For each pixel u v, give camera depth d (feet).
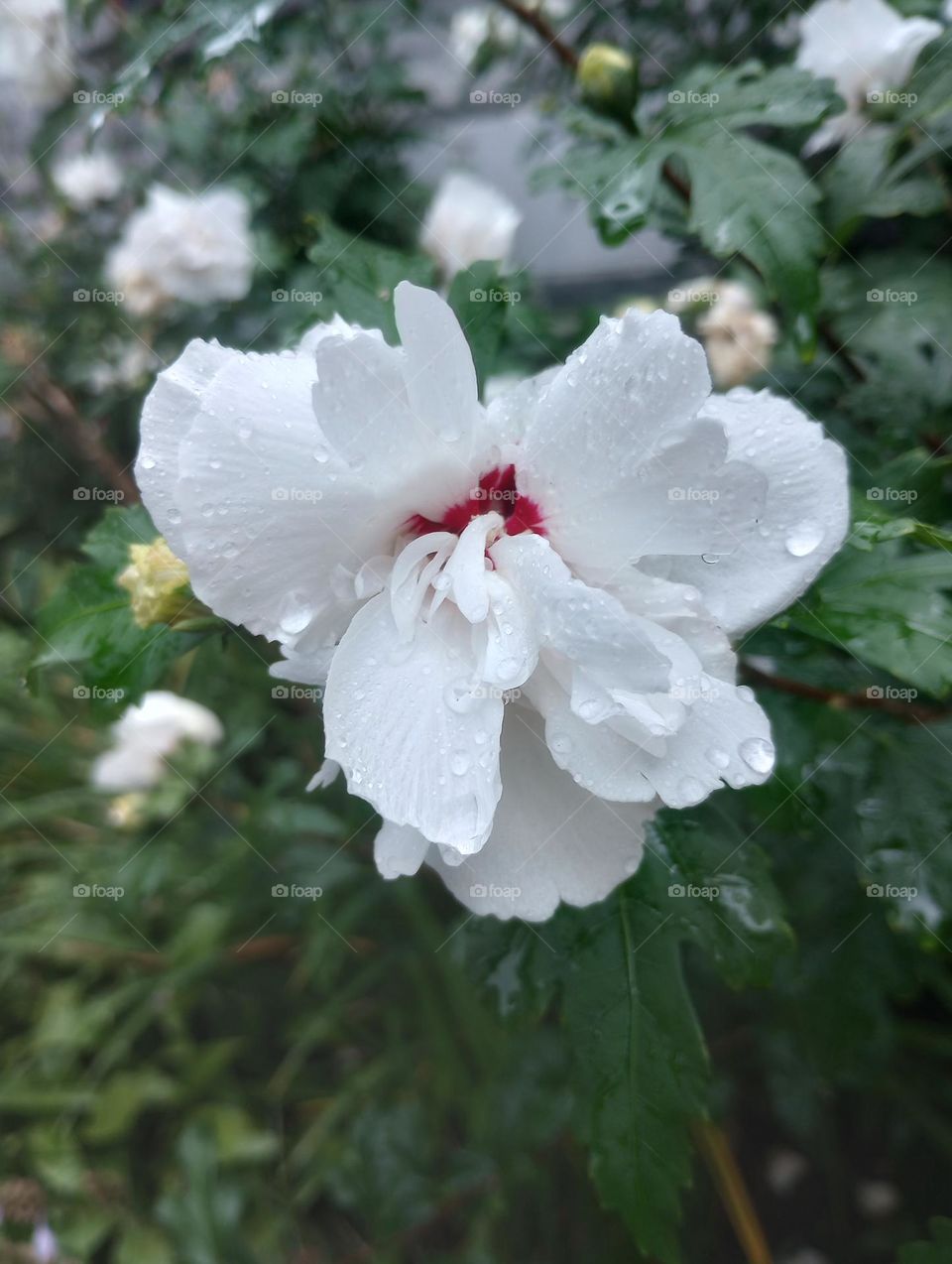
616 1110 0.53
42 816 1.32
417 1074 1.20
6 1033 1.33
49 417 1.36
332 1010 1.19
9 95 1.38
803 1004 0.77
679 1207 0.52
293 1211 1.17
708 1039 1.17
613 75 0.64
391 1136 1.05
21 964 1.35
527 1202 1.13
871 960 0.75
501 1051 1.10
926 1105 1.13
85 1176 1.21
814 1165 1.25
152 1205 1.23
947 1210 1.20
